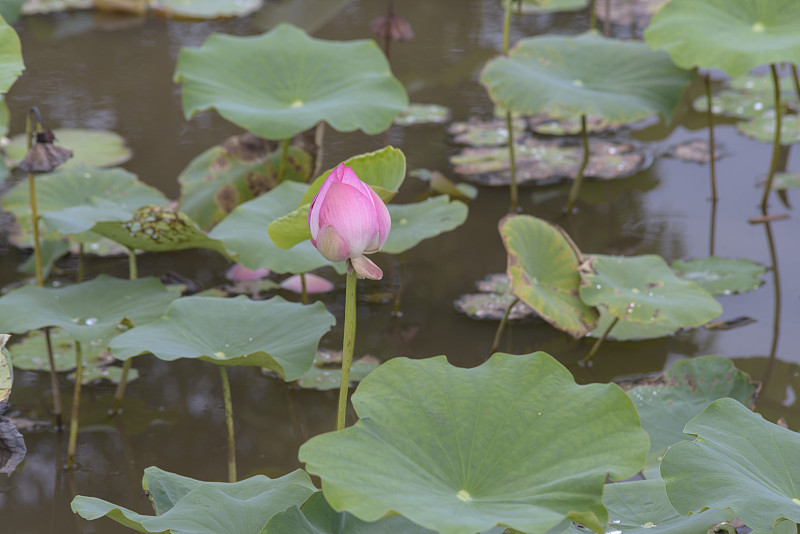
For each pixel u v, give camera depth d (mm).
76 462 6375
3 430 5895
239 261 6430
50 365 6449
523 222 6543
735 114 7871
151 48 9789
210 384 6582
